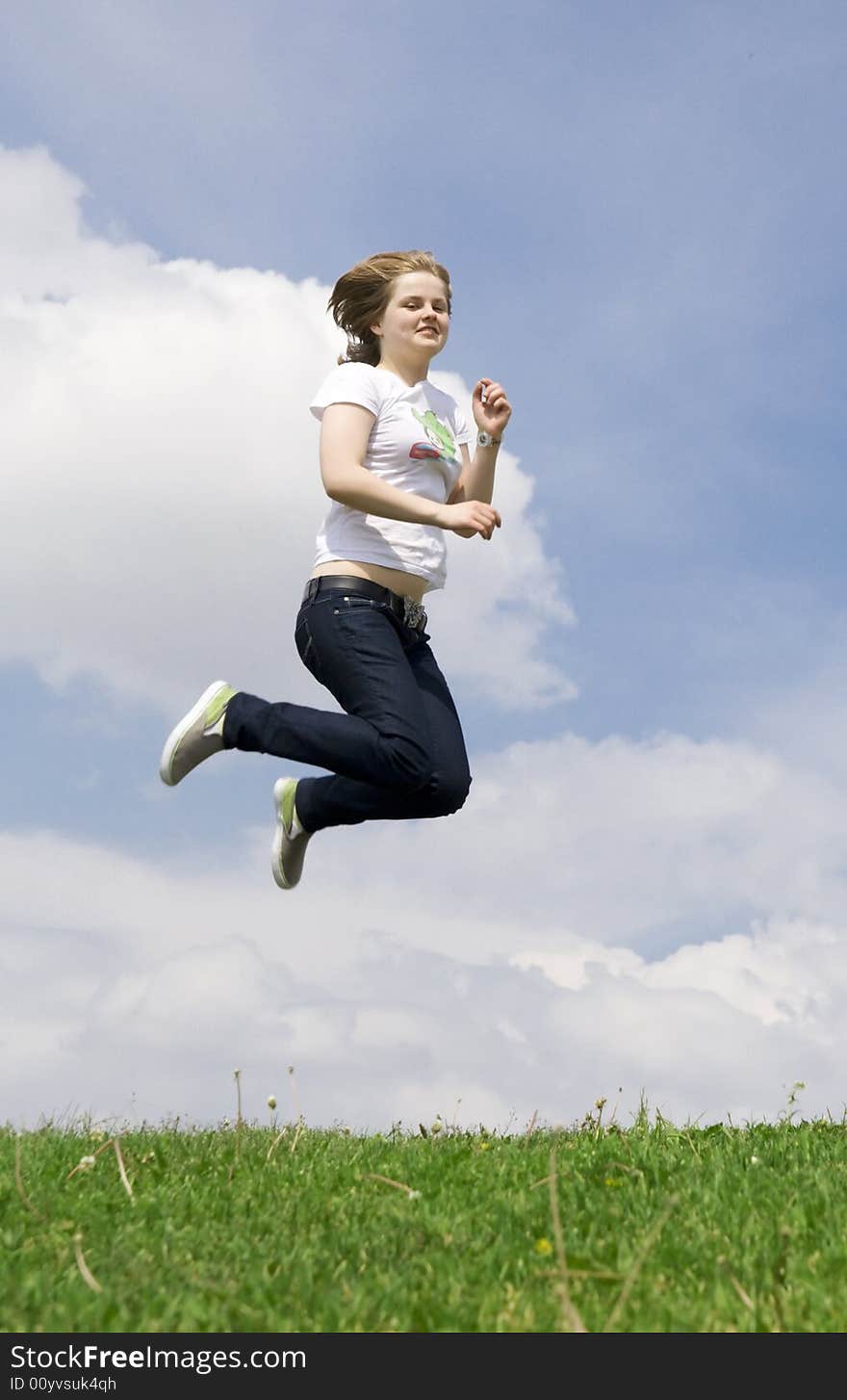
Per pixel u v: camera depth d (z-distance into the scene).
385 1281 2.50
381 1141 4.59
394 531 3.91
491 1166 3.84
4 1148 4.14
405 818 4.09
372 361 4.31
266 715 3.84
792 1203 3.17
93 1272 2.56
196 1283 2.46
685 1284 2.49
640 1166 3.69
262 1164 3.96
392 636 3.86
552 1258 2.67
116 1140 3.47
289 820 4.29
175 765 3.90
